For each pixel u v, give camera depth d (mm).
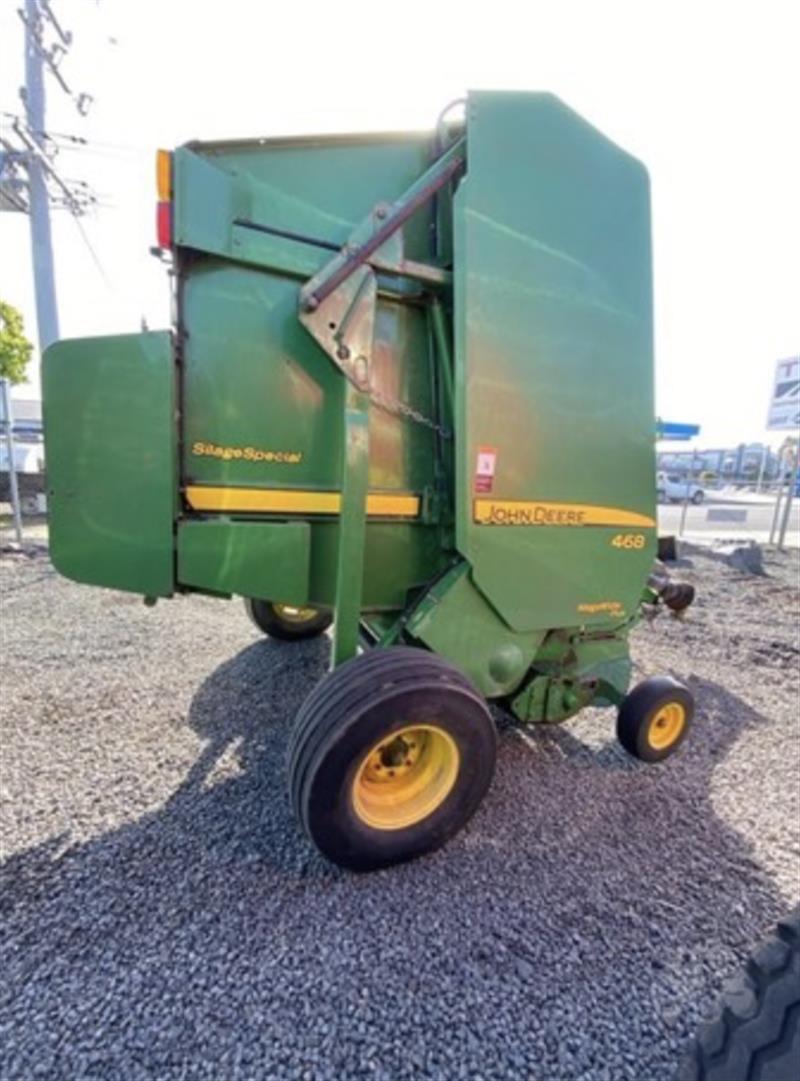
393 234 1956
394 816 1864
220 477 1999
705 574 7195
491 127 1995
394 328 2186
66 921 1613
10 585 5551
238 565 2021
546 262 2123
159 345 1860
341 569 1991
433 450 2299
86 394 1940
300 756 1755
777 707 3342
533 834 2090
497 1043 1324
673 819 2217
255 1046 1291
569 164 2146
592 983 1488
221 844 1963
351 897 1746
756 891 1845
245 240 1911
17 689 3180
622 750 2738
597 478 2334
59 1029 1310
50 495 2008
